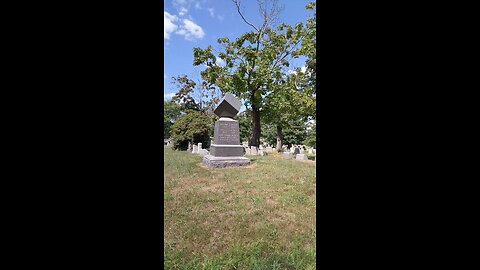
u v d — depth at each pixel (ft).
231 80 61.16
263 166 33.32
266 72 60.49
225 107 36.68
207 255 9.45
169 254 9.50
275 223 12.37
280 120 79.15
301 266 8.48
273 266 8.39
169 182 22.09
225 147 34.94
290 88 62.75
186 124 71.10
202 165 34.63
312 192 18.49
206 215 13.52
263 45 63.21
